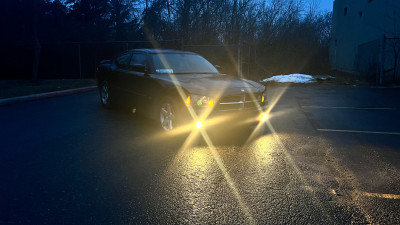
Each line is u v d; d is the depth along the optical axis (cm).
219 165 391
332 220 261
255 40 2000
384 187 328
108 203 287
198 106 478
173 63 625
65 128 572
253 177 352
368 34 1798
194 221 258
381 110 798
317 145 484
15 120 638
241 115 499
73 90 1101
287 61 2012
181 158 415
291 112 771
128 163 393
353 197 304
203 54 1747
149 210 275
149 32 2133
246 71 1789
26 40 1800
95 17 2178
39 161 396
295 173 366
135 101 634
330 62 2575
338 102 939
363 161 409
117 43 1803
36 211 271
